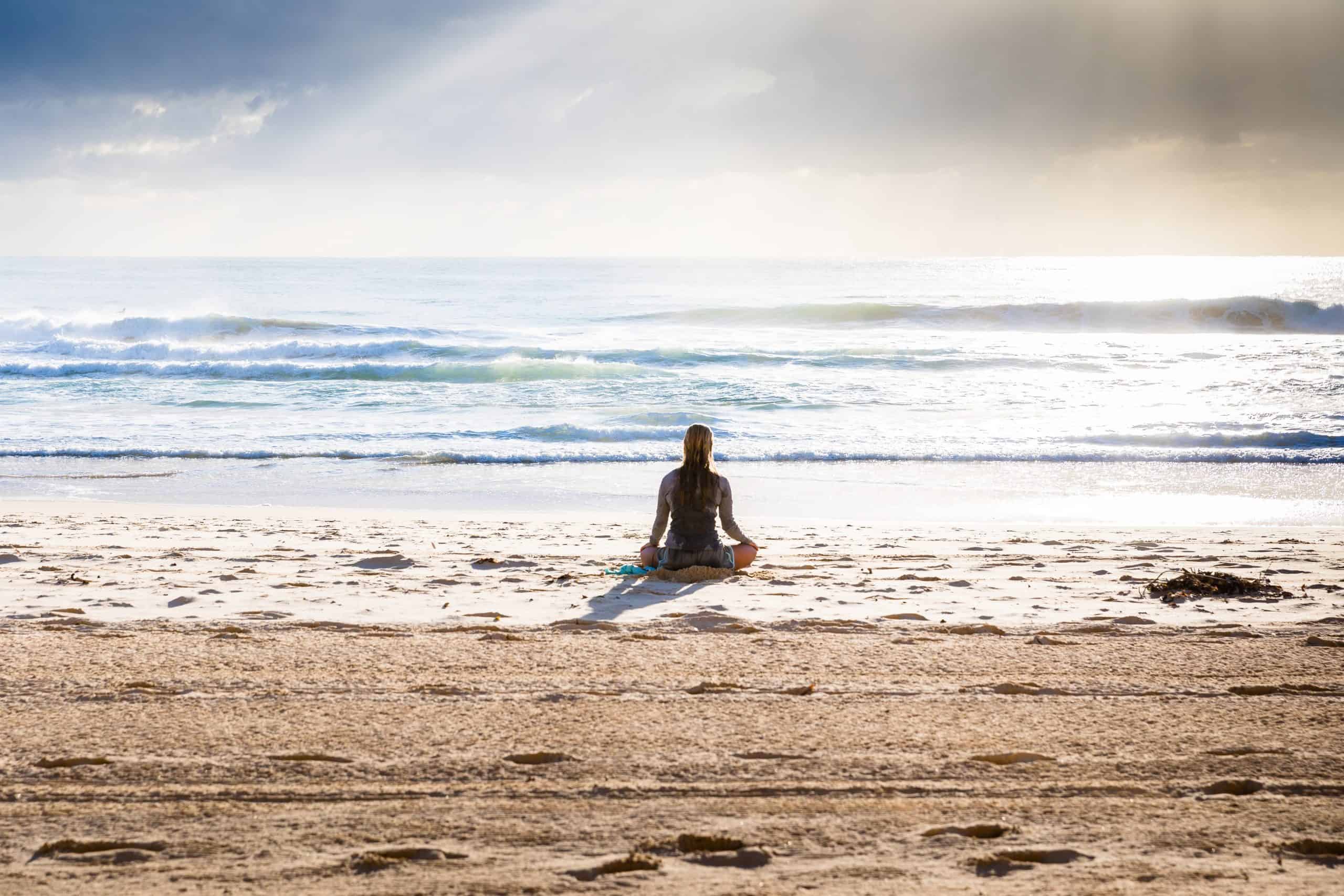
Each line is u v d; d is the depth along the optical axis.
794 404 21.83
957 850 2.74
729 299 66.69
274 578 6.99
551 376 26.81
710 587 6.72
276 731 3.70
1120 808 3.04
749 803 3.06
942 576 7.27
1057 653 4.88
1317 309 40.25
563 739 3.63
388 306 61.25
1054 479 14.53
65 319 36.62
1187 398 22.59
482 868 2.61
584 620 5.59
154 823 2.91
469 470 15.26
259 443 17.09
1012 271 126.50
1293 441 17.20
